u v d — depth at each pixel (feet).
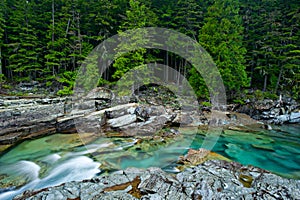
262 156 28.76
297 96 56.90
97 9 66.95
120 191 16.39
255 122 49.11
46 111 39.27
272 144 34.35
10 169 22.66
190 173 19.76
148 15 61.00
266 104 54.60
